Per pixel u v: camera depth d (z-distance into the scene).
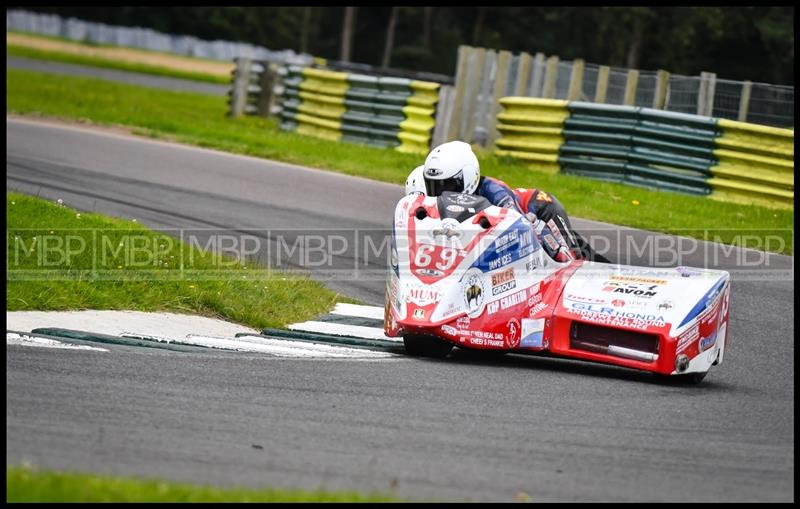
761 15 189.50
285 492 15.97
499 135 76.25
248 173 59.97
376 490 16.83
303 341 30.61
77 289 32.47
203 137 75.81
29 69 152.00
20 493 14.95
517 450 19.78
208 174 58.88
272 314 34.56
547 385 25.88
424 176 30.25
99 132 73.88
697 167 59.53
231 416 20.78
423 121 74.44
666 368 26.97
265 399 22.30
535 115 66.56
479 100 78.00
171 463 17.58
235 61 97.62
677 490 17.97
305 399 22.59
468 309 27.39
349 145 76.50
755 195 57.72
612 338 27.86
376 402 22.72
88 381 22.62
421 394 23.81
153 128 79.19
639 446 20.70
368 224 49.28
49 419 19.56
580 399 24.55
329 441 19.53
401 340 31.66
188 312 33.66
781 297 39.03
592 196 56.94
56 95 101.75
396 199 55.41
